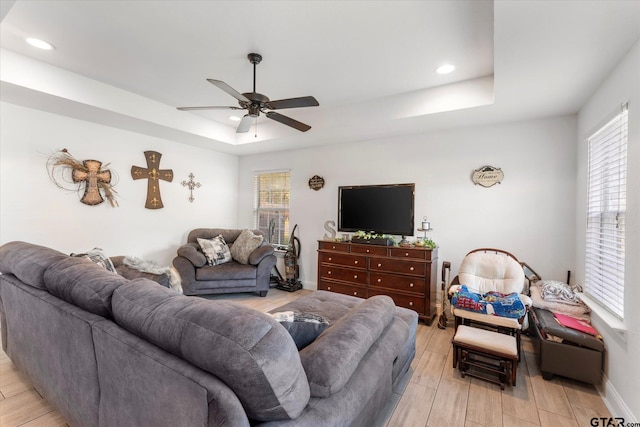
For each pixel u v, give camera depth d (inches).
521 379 89.6
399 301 138.2
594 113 98.2
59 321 59.6
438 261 147.1
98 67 110.7
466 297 101.7
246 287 167.0
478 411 75.0
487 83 111.8
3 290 80.1
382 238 146.1
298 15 79.2
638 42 68.4
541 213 126.5
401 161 158.4
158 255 174.6
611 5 57.5
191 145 190.4
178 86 126.6
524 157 129.7
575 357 85.4
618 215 80.0
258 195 216.5
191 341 37.7
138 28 86.4
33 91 107.0
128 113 133.1
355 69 108.3
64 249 137.3
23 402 74.9
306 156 191.8
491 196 136.1
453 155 144.6
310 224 190.1
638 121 67.9
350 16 79.2
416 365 97.2
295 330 57.6
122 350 45.4
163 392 39.4
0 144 119.2
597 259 94.5
